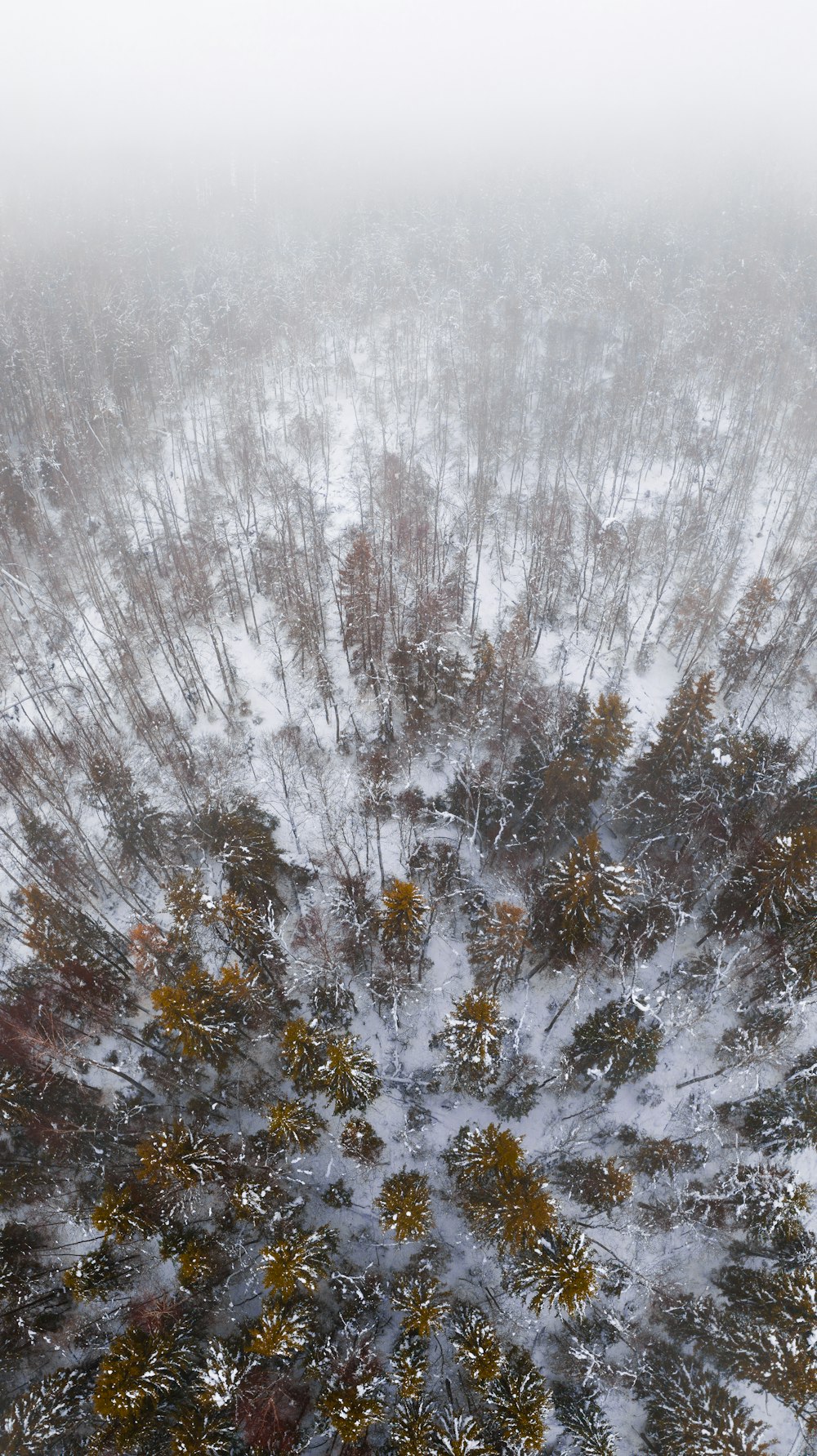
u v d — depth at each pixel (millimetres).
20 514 64812
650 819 43438
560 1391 31516
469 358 83500
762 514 68125
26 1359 31953
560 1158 36438
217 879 44375
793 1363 27797
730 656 52438
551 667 56000
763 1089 36750
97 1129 36000
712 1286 33938
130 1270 32344
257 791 49031
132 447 76312
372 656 52094
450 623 56750
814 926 33531
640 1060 35625
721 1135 36938
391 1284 33125
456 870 44094
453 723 49062
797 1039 38312
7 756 50875
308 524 66562
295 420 76938
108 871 45969
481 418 72938
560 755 41188
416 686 47625
